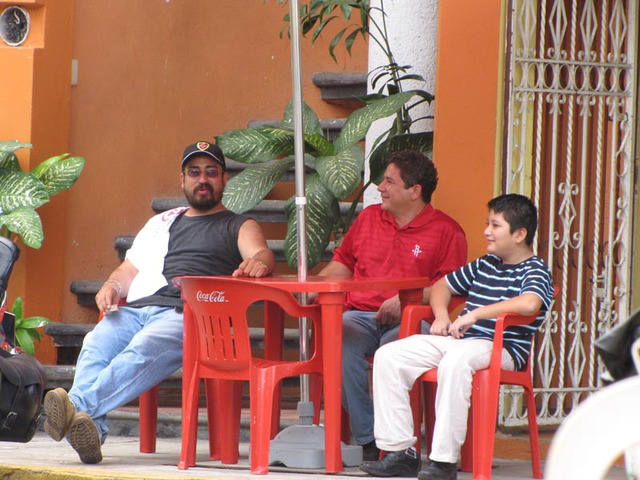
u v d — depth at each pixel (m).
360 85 20.25
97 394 12.73
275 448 12.48
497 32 14.20
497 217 11.98
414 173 13.51
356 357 12.98
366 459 13.01
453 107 14.47
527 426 14.31
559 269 14.70
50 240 19.20
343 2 17.17
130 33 20.30
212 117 21.20
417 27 16.55
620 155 14.88
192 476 11.10
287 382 18.42
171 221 14.40
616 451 4.71
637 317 7.22
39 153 18.92
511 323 11.30
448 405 11.01
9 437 12.27
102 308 13.54
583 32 14.70
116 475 11.14
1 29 19.05
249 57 21.20
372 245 13.79
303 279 12.34
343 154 15.40
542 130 14.60
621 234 14.84
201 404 17.78
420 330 12.41
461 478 11.95
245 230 14.13
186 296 12.26
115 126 20.08
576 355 14.64
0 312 12.59
